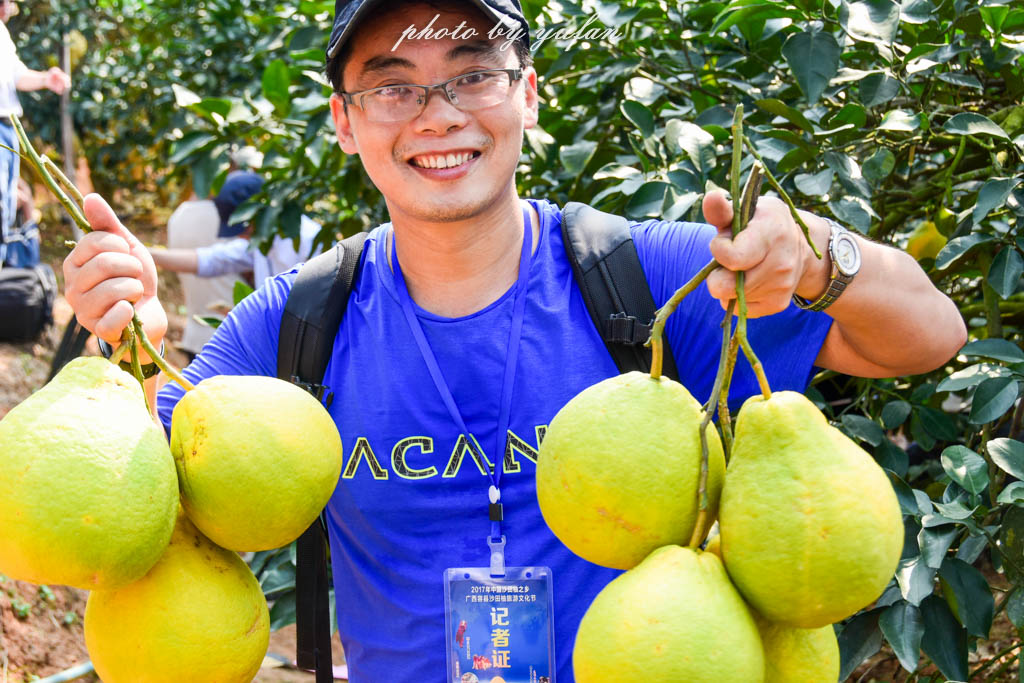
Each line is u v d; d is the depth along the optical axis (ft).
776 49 8.93
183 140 11.19
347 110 5.23
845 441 3.38
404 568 5.31
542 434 5.19
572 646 5.08
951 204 8.02
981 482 6.32
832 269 4.23
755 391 5.13
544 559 5.12
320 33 10.52
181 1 25.11
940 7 7.67
